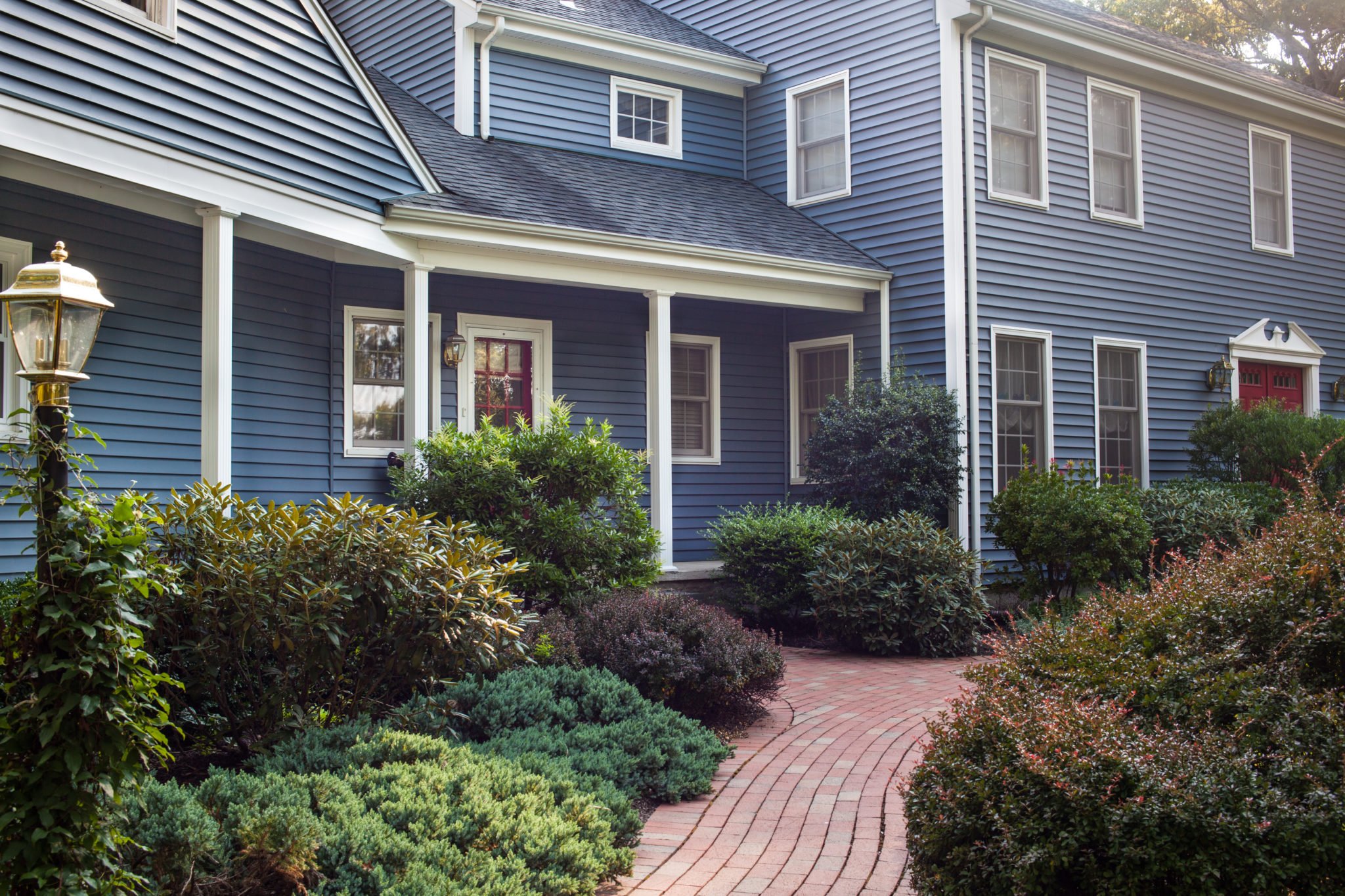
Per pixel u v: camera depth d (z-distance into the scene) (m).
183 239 8.65
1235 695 3.78
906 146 13.16
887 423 12.06
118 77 6.86
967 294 12.85
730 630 7.51
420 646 5.87
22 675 3.19
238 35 7.82
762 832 5.13
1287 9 29.38
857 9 13.76
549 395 12.32
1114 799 3.42
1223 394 15.91
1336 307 17.86
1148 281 14.99
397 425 11.02
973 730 4.00
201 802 4.11
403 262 9.58
